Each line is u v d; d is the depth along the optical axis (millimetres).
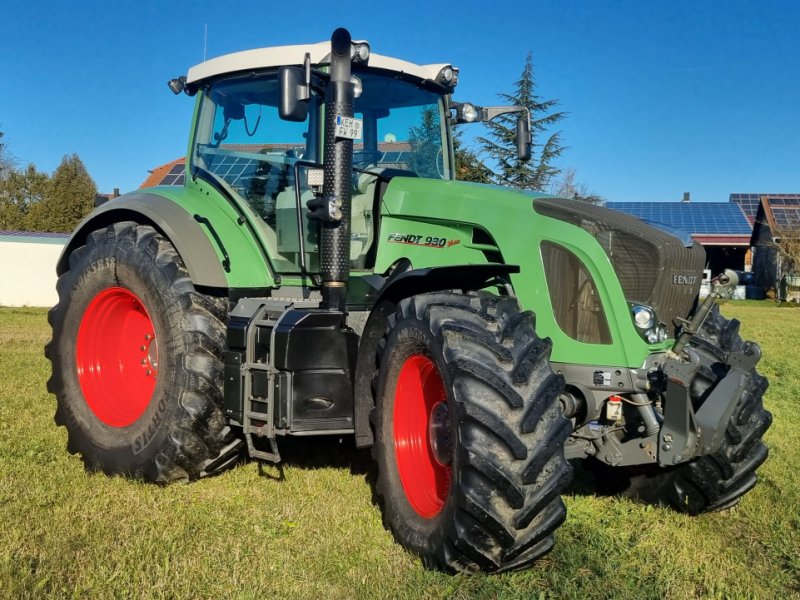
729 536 3684
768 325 18891
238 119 4613
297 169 4051
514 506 2854
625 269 3490
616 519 3875
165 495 4035
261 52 4398
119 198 4914
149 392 4637
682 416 3205
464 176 10891
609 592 2982
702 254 3729
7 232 25844
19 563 3051
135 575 3010
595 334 3459
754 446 3811
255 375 3908
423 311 3297
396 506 3438
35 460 4609
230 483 4266
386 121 4625
